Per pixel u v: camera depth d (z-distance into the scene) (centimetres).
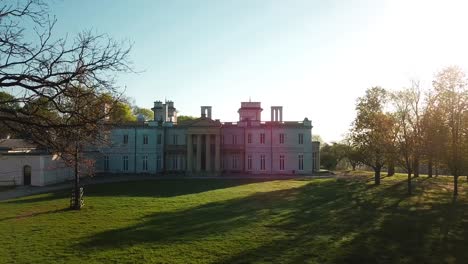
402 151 4600
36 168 5809
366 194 4522
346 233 2503
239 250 2108
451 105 4181
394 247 2169
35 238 2378
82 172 6362
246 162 8375
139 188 5459
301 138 8369
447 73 4262
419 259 1953
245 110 8719
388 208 3512
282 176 7700
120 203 3884
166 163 8456
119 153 8250
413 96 4819
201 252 2070
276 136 8381
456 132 4134
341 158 10381
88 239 2347
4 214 3269
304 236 2422
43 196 4556
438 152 4191
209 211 3372
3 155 5856
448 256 2002
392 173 7262
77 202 3519
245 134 8406
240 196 4456
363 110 5759
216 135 8100
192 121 8862
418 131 4506
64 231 2575
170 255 2014
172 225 2762
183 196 4497
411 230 2589
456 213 3231
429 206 3612
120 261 1914
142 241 2300
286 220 2936
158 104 8744
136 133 8312
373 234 2473
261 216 3109
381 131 4947
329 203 3831
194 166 8356
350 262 1909
